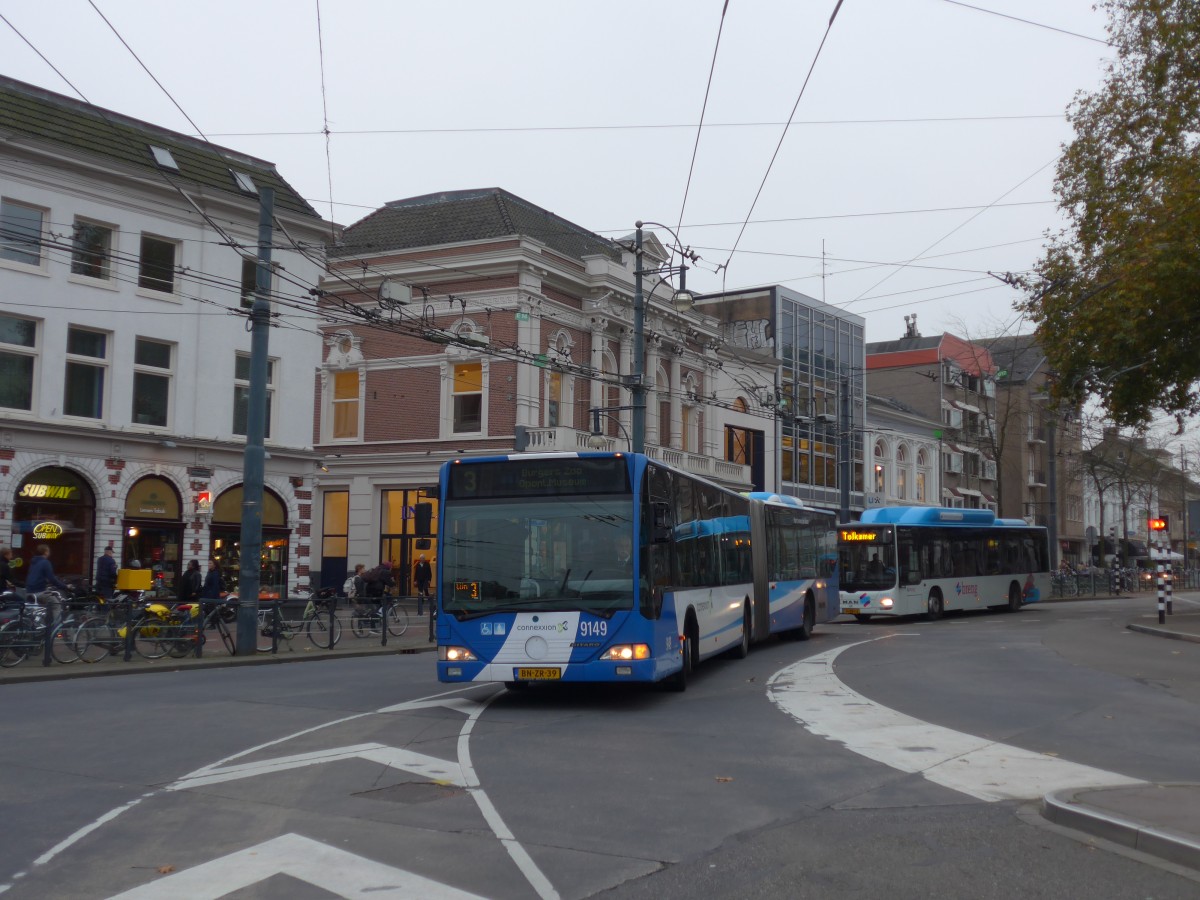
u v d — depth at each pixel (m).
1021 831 7.36
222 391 28.75
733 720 12.73
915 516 35.28
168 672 18.98
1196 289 25.67
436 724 12.47
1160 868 6.45
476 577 13.84
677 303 28.05
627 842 7.16
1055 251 28.98
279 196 30.17
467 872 6.48
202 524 28.03
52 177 25.42
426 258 39.22
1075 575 58.41
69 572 25.55
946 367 70.88
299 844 7.13
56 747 10.84
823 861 6.69
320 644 23.55
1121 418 31.48
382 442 40.59
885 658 20.67
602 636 13.44
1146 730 11.86
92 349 26.38
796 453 55.88
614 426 41.75
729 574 19.86
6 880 6.36
